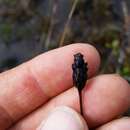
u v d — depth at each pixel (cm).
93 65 19
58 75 19
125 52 27
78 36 30
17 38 32
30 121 20
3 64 31
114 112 19
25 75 20
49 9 32
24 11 32
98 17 31
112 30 30
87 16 31
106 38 29
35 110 20
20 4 33
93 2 31
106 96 18
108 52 29
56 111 18
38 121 20
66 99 19
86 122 19
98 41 30
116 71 27
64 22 31
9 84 20
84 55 19
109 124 19
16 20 32
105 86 18
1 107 20
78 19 31
